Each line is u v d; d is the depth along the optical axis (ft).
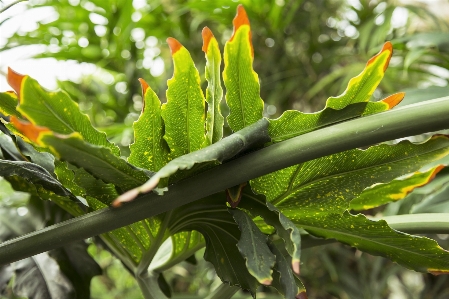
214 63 1.33
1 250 1.27
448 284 4.42
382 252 1.60
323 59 4.75
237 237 1.49
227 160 1.29
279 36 4.83
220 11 4.46
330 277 4.63
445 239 3.59
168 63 5.08
